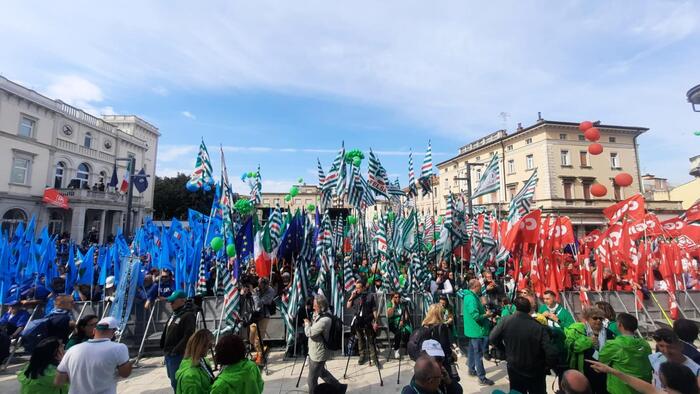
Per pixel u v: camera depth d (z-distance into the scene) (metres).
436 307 4.69
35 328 5.38
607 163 34.34
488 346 7.25
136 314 7.75
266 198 56.88
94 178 35.00
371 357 6.94
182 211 49.47
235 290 7.38
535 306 6.40
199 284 9.08
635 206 8.96
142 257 10.73
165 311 7.92
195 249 9.66
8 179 27.19
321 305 5.29
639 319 8.51
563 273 9.17
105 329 3.68
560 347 4.14
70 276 8.95
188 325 4.77
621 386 3.55
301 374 6.06
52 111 30.69
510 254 10.62
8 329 6.80
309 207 13.09
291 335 7.32
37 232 29.06
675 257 9.11
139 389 5.89
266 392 5.75
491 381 5.98
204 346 3.56
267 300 8.07
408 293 8.44
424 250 11.87
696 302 8.99
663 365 2.75
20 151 27.94
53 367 3.69
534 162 34.38
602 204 33.47
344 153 9.71
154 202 48.38
